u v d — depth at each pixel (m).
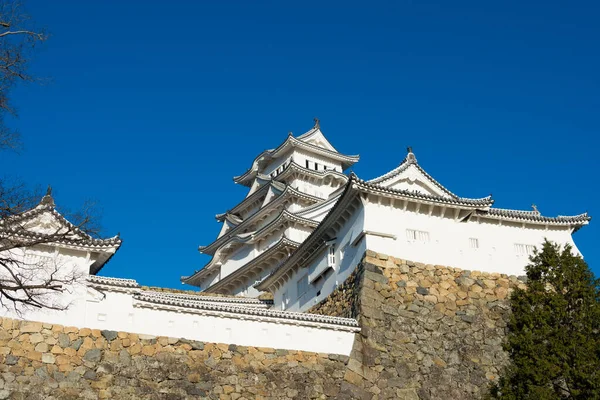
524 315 32.72
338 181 66.88
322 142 70.56
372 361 32.72
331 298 38.94
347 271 38.12
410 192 38.28
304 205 62.16
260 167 71.06
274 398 30.02
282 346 31.61
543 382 29.92
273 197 63.31
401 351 33.72
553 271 34.16
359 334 33.28
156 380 28.38
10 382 25.95
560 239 41.78
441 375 33.81
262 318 31.69
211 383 29.27
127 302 29.56
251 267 57.56
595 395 28.36
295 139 67.44
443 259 38.12
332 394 31.06
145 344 29.03
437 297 36.56
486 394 33.16
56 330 27.77
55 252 29.17
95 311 28.86
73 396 26.66
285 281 46.53
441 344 34.97
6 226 27.06
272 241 59.62
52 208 29.73
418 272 36.97
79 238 29.16
